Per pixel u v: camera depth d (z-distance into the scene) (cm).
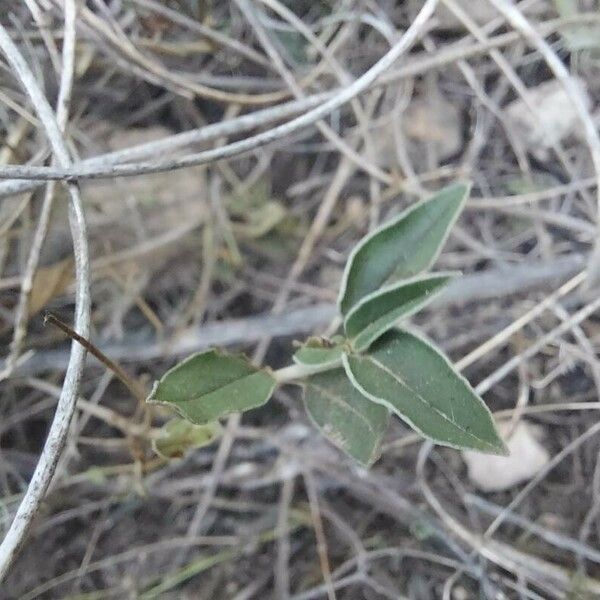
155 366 31
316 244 32
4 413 30
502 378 30
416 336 22
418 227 23
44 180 24
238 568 29
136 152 27
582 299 30
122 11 30
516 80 30
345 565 28
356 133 33
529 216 32
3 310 29
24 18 29
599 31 31
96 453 30
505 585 28
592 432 28
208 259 31
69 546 29
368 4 33
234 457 30
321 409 23
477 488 29
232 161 33
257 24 30
